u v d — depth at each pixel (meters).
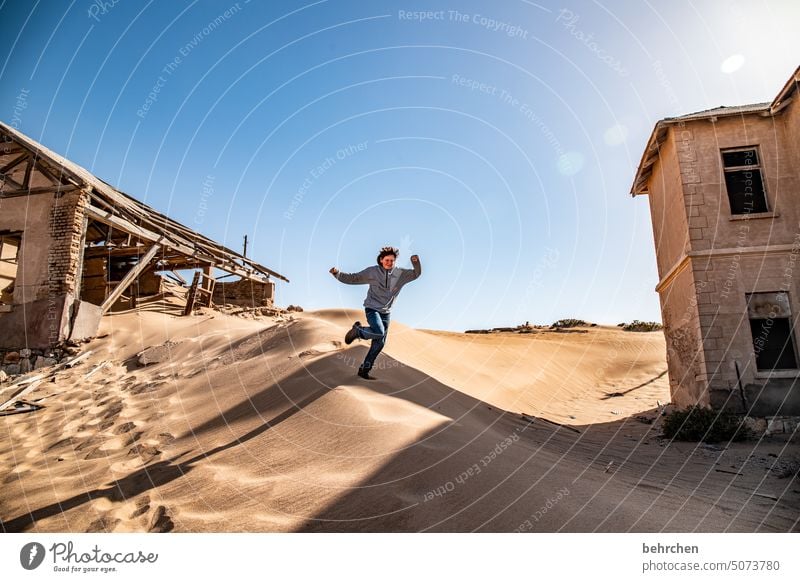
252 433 4.77
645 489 4.48
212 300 22.38
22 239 13.55
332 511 3.09
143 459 4.47
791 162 10.62
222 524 3.05
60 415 6.71
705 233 10.71
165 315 16.64
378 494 3.25
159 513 3.29
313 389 5.85
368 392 5.82
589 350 25.28
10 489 4.01
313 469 3.77
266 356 8.30
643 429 9.84
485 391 11.06
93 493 3.74
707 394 9.88
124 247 16.75
